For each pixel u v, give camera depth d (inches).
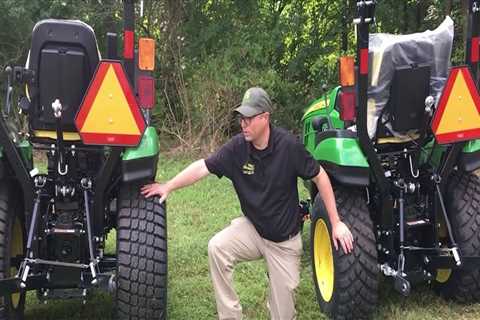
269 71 432.5
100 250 156.0
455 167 172.7
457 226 171.2
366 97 154.2
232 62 428.5
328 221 170.1
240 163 141.9
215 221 268.2
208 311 179.6
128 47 142.3
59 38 142.6
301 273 208.2
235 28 448.8
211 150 417.7
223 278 147.0
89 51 144.1
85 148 153.8
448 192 176.2
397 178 172.6
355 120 160.6
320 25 466.9
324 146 170.2
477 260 163.6
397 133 166.7
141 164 146.3
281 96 451.5
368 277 161.2
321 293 177.9
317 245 183.2
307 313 178.9
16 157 146.6
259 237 146.2
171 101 448.1
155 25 456.1
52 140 154.3
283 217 142.0
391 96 161.9
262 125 136.9
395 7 457.4
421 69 158.7
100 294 191.9
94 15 440.1
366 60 151.7
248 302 184.2
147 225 150.6
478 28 157.4
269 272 147.1
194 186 327.3
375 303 164.4
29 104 147.8
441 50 163.0
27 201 149.7
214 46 446.9
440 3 408.2
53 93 144.6
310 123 221.5
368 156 160.4
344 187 170.4
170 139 448.1
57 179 154.0
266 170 139.9
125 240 149.3
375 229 177.6
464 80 158.6
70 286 152.6
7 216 154.5
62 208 157.1
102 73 138.6
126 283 147.9
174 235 249.0
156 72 448.1
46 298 154.1
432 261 166.9
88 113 139.5
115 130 141.0
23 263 148.9
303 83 462.3
